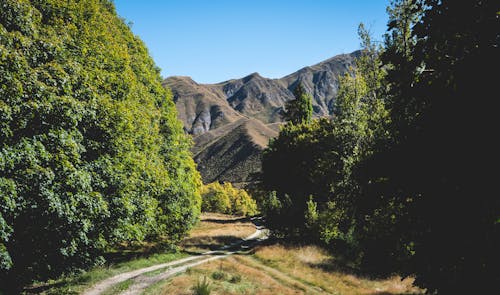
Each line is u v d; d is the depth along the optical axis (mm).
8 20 12109
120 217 16125
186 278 16062
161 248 28469
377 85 19469
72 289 13750
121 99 19219
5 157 10047
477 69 4691
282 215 32656
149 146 22672
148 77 28875
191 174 34469
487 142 4570
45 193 11086
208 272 17984
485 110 4602
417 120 5527
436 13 5266
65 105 12062
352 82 25094
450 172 4855
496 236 4422
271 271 21094
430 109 5258
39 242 12258
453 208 4805
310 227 29141
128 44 29125
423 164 5250
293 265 23266
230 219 76938
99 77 16391
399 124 6172
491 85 4586
